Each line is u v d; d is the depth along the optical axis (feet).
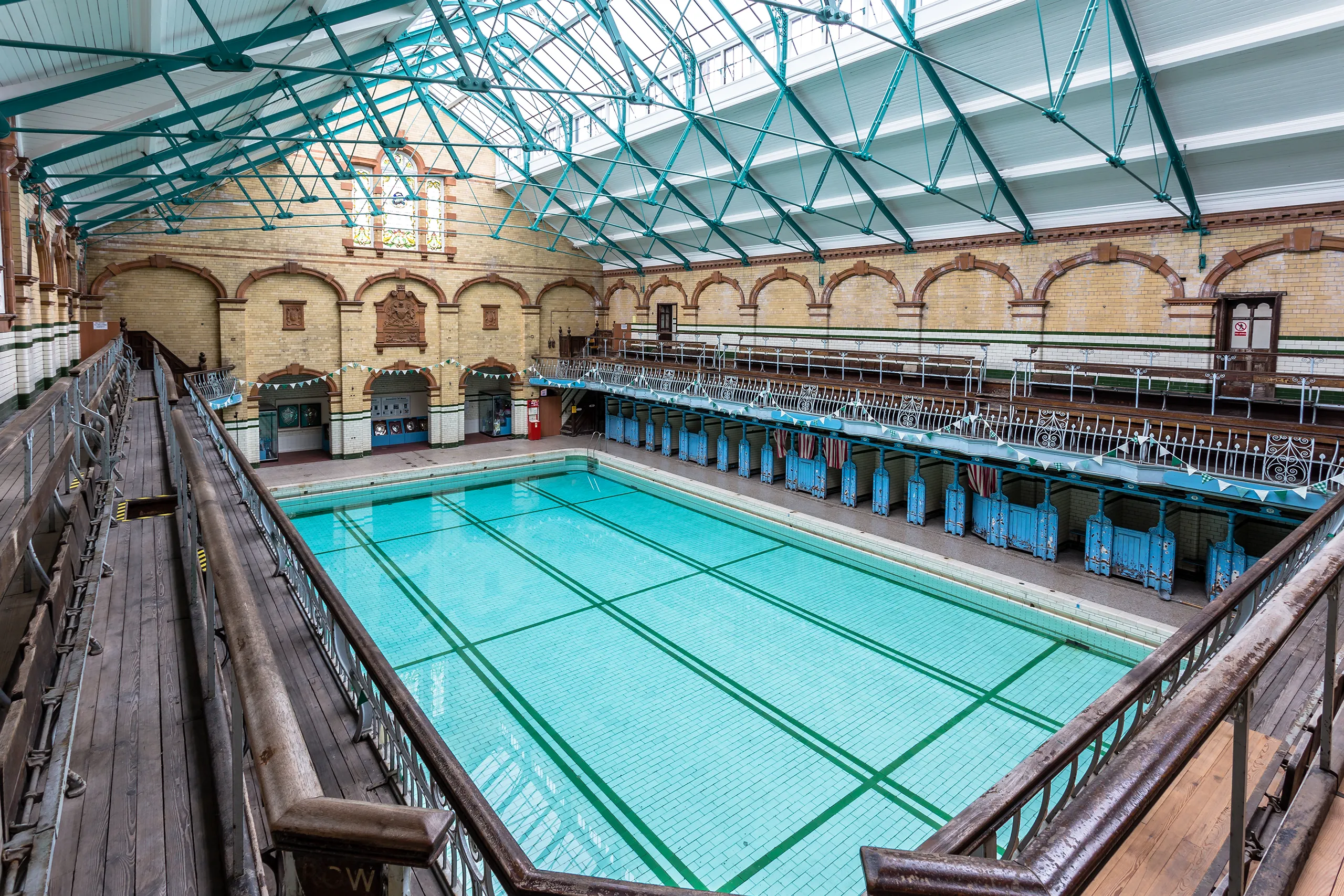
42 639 12.10
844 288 70.54
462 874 10.48
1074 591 43.80
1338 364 40.86
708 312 86.28
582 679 35.45
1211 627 11.78
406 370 86.99
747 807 26.27
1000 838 24.50
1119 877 10.23
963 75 34.94
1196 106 39.60
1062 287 53.83
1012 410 47.96
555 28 54.44
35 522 12.40
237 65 30.45
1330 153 38.83
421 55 57.77
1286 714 13.98
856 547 56.08
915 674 35.99
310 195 63.41
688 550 55.67
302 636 19.15
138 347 69.21
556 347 99.45
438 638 40.04
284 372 79.30
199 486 11.51
